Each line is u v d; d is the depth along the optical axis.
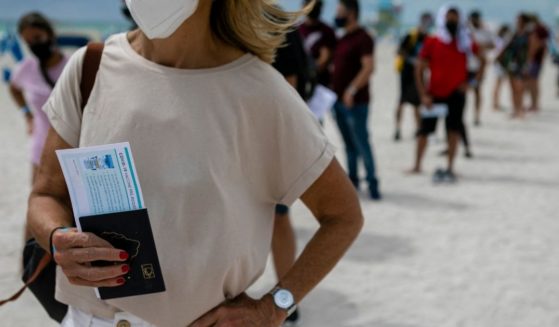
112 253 1.13
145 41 1.29
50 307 1.51
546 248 4.58
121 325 1.29
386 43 53.53
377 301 3.68
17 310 3.48
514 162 7.55
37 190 1.37
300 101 1.33
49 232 1.25
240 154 1.27
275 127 1.28
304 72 3.00
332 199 1.37
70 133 1.34
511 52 10.98
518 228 5.05
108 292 1.19
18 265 4.13
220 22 1.29
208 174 1.22
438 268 4.19
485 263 4.29
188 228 1.22
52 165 1.36
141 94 1.25
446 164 7.41
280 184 1.34
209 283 1.23
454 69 6.18
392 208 5.59
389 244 4.65
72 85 1.33
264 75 1.28
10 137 8.80
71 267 1.16
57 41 3.80
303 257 1.34
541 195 6.06
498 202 5.81
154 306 1.25
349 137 5.96
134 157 1.23
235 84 1.25
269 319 1.26
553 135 9.44
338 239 1.36
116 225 1.14
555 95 15.01
